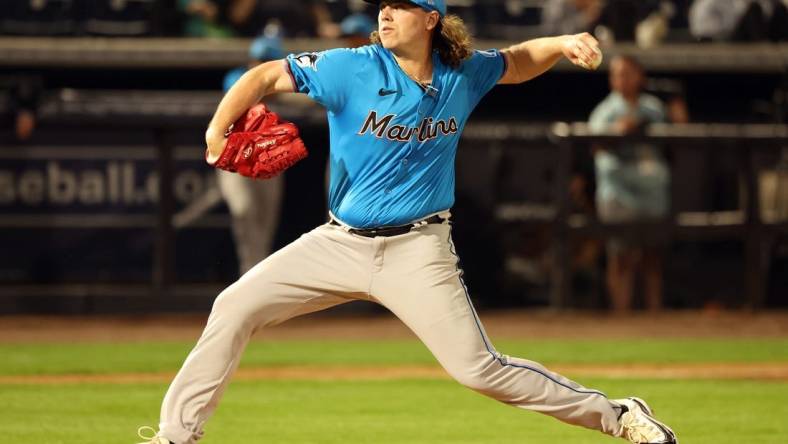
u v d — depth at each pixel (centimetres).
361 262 1498
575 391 1530
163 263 4034
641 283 4147
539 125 4434
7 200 4150
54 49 4412
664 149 4025
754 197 4041
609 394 2545
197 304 4044
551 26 4600
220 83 4534
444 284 1495
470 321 1497
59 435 2027
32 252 4162
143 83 4534
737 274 4216
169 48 4431
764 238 4062
